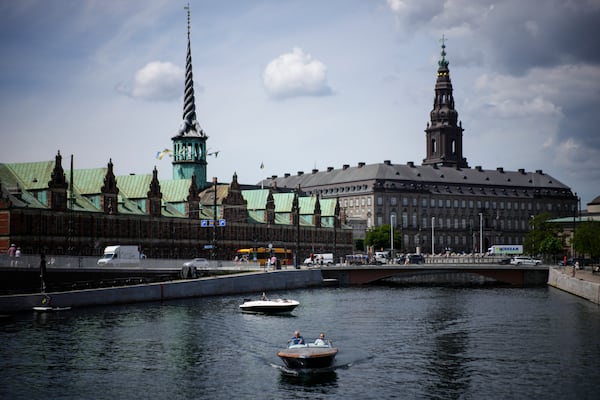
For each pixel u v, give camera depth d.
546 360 71.12
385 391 60.75
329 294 131.12
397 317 98.38
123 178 161.12
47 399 58.41
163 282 114.06
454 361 70.75
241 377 64.81
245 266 142.62
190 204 167.38
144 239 153.00
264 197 196.62
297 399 58.62
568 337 82.81
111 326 86.12
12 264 98.94
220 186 184.25
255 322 91.94
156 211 156.38
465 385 62.44
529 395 59.59
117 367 67.56
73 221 136.62
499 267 159.88
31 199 132.25
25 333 80.50
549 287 151.25
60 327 84.31
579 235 177.75
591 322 93.31
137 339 79.31
